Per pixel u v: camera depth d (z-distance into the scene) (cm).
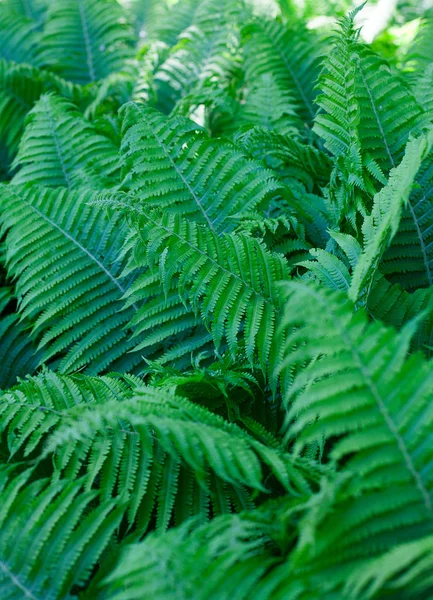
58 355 213
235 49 277
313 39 263
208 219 205
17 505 164
